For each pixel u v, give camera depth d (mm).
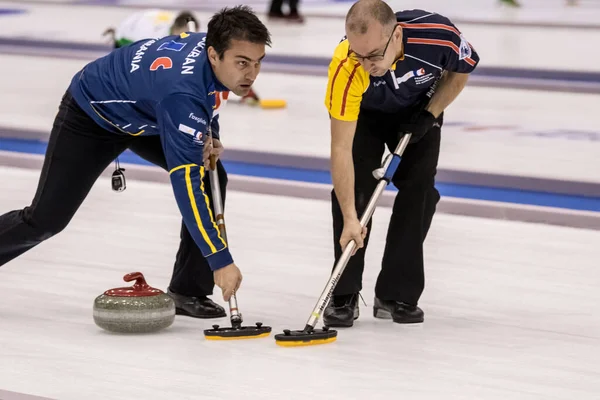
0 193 20250
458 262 16594
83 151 12969
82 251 16906
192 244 13883
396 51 12086
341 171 12664
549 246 17531
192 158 11875
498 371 12039
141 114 12469
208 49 11602
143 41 12797
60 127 12992
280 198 20406
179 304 14125
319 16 45719
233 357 12328
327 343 12914
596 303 14797
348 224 12781
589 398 11266
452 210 19703
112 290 13258
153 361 12141
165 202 19922
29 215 13195
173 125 11703
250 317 14016
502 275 16000
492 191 21453
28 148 24484
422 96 13219
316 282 15586
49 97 29078
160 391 11188
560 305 14672
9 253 13469
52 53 36625
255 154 23219
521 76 33281
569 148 24172
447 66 12688
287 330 12797
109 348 12602
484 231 18312
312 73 33625
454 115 27812
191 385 11375
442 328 13648
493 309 14477
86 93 12742
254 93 28375
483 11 47875
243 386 11359
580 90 31438
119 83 12414
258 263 16453
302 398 11039
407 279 13773
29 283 15297
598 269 16375
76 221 18547
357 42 11578
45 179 13086
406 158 13633
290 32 40656
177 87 11695
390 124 13516
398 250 13734
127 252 16906
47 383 11398
